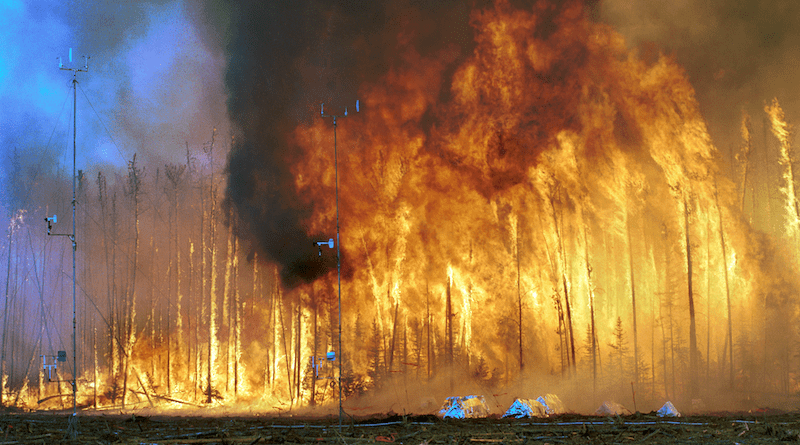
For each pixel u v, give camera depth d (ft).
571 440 42.96
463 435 44.34
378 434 45.24
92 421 55.06
